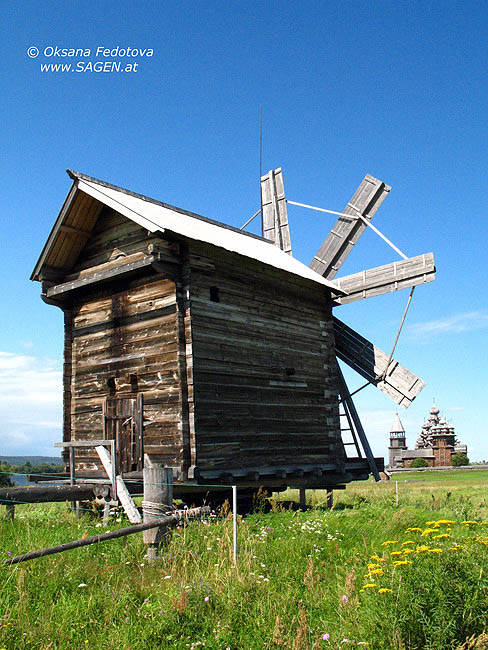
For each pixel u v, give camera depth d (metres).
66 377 16.47
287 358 16.81
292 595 6.89
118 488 11.46
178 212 18.72
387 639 5.23
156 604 6.30
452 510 13.77
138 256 14.99
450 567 5.88
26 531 9.69
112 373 15.23
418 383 19.73
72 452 13.42
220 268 15.04
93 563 7.43
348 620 5.94
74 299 16.78
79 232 16.16
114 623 5.93
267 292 16.62
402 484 30.47
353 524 10.66
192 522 9.22
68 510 14.40
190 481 13.10
